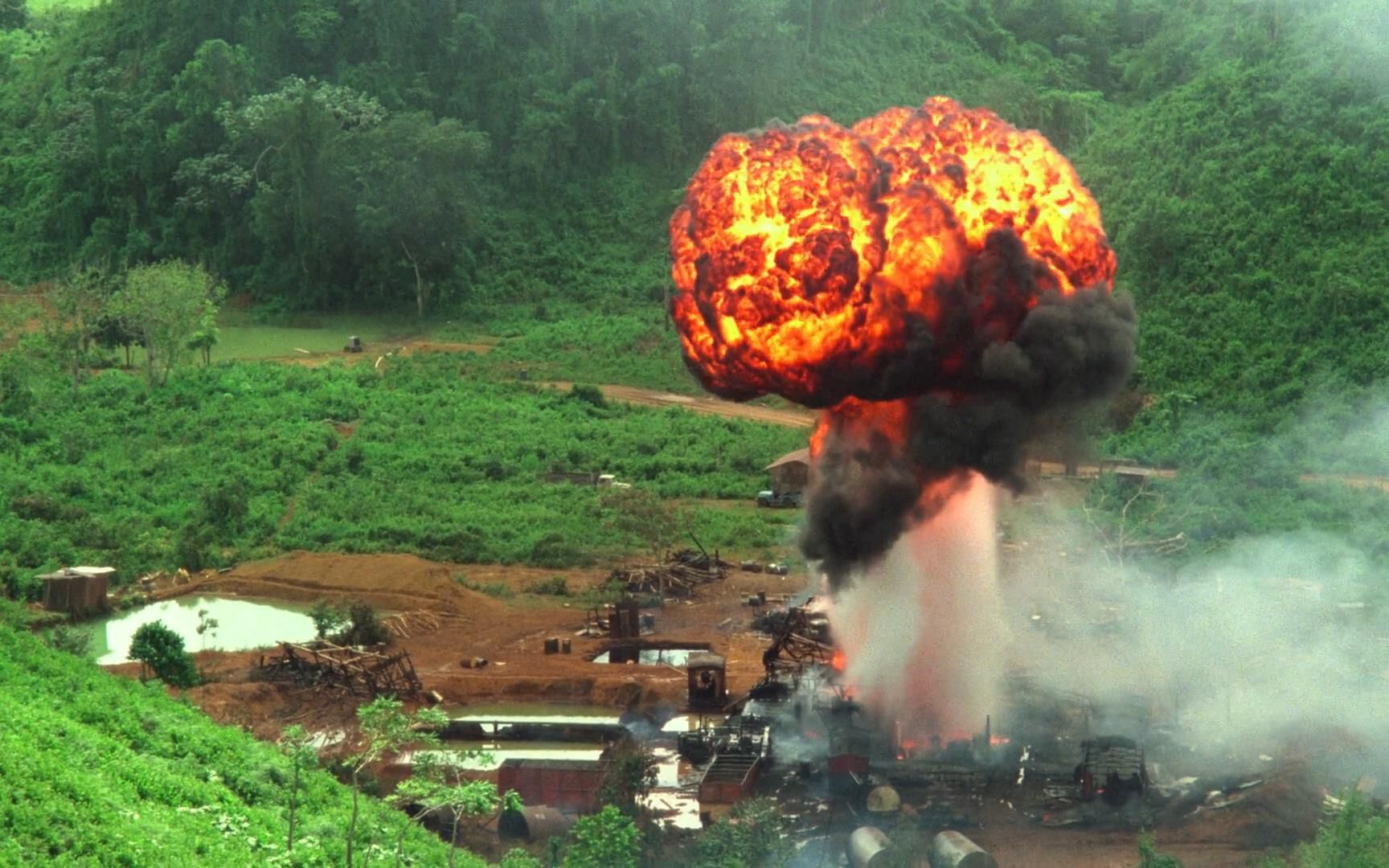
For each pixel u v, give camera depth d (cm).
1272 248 14062
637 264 19450
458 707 7462
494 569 10012
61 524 10275
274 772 5588
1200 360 13175
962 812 5766
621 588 9344
